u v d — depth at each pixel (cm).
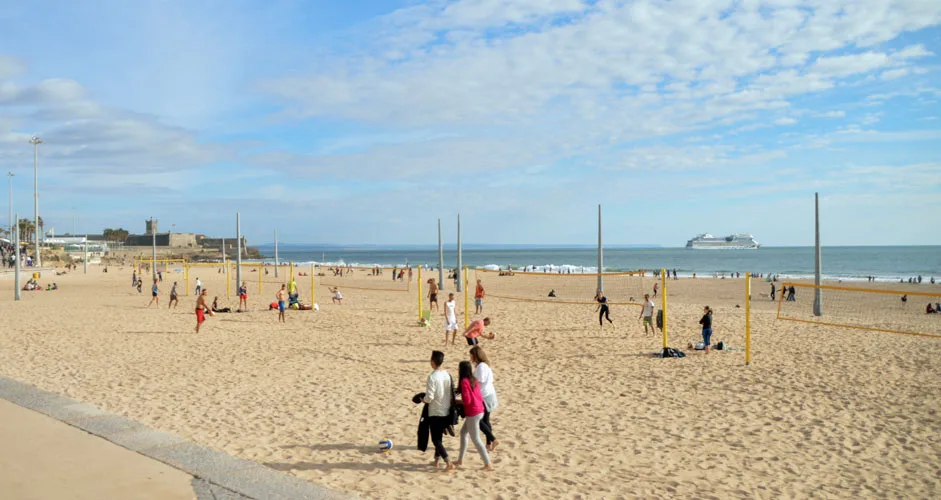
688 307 2731
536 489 620
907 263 10538
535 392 1074
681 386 1112
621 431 838
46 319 2216
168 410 928
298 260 16200
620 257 16350
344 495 566
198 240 16838
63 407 857
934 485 638
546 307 2681
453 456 729
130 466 631
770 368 1259
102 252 12675
